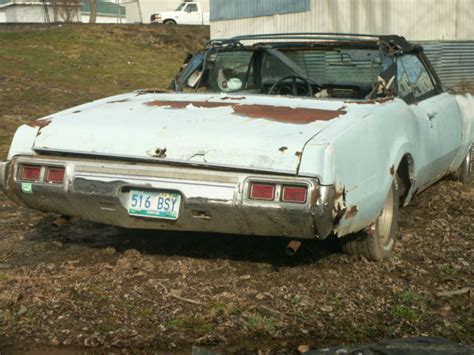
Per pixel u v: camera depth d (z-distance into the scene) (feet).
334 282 15.49
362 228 15.55
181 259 16.71
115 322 13.25
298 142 13.55
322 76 19.30
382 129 15.71
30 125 15.47
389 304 14.42
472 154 29.27
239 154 13.67
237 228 14.11
